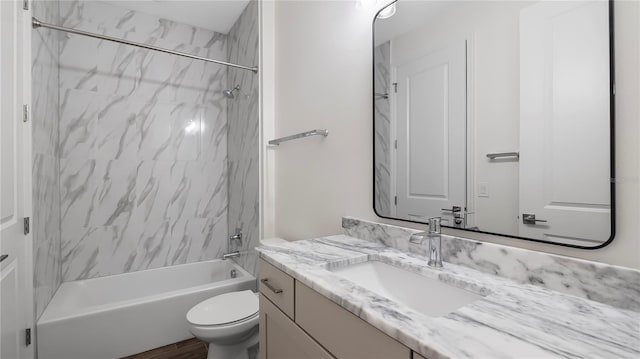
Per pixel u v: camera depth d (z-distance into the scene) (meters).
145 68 2.57
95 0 2.37
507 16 0.85
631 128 0.64
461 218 0.98
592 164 0.70
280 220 2.15
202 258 2.81
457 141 1.00
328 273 0.84
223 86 2.93
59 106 2.22
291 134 2.00
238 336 1.51
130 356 1.86
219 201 2.90
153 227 2.60
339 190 1.56
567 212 0.74
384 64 1.28
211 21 2.71
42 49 1.73
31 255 1.48
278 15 2.17
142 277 2.49
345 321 0.69
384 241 1.22
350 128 1.49
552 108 0.76
